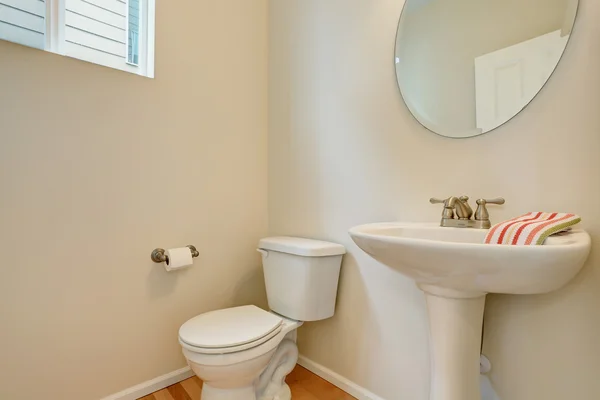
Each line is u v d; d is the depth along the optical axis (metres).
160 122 1.51
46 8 1.34
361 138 1.45
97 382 1.32
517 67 1.03
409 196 1.28
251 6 1.89
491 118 1.08
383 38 1.37
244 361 1.16
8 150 1.14
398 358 1.30
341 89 1.53
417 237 1.08
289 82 1.80
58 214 1.24
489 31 1.10
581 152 0.90
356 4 1.48
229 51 1.78
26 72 1.18
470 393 0.94
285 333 1.37
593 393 0.88
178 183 1.57
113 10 1.56
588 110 0.89
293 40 1.78
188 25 1.62
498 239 0.84
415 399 1.24
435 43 1.23
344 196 1.51
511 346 1.02
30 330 1.18
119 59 1.57
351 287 1.48
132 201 1.42
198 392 1.47
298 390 1.52
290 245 1.47
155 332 1.48
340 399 1.45
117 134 1.38
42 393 1.20
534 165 0.99
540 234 0.76
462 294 0.91
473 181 1.12
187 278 1.59
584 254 0.73
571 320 0.92
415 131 1.27
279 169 1.86
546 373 0.96
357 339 1.46
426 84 1.25
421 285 0.99
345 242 1.51
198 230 1.64
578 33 0.91
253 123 1.88
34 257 1.19
